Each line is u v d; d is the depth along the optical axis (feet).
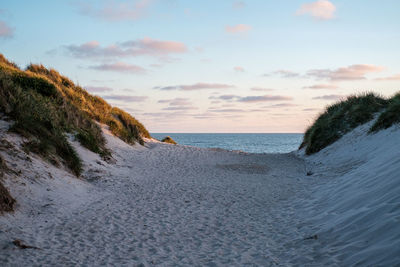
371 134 41.52
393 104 41.98
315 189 27.09
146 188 29.25
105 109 60.29
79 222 19.15
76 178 28.09
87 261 14.01
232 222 20.02
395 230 12.23
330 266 12.27
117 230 18.21
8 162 22.47
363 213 15.44
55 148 29.30
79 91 60.85
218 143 291.58
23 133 27.22
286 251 15.02
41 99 38.06
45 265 13.25
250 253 15.10
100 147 40.60
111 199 24.90
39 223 18.01
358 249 12.66
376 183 18.63
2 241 14.66
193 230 18.57
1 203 17.60
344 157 40.40
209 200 25.49
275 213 21.79
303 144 64.54
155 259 14.49
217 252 15.33
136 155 46.98
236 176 36.58
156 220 20.27
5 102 29.55
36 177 23.18
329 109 61.52
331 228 16.01
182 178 34.63
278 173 39.01
